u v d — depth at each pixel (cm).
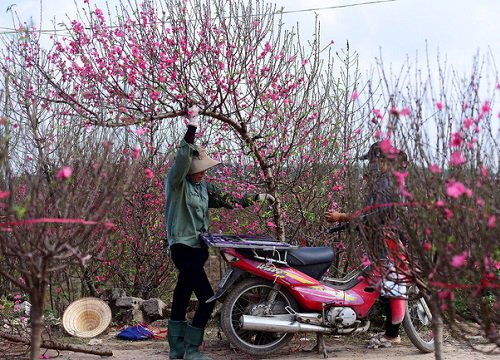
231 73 602
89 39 621
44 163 447
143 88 596
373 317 655
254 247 518
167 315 742
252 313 534
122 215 734
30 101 600
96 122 460
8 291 615
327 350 571
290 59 652
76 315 622
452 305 347
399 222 382
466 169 346
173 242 527
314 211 700
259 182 653
